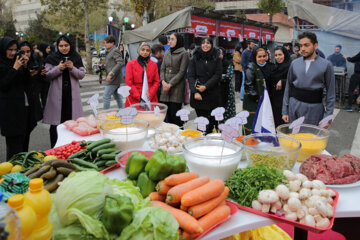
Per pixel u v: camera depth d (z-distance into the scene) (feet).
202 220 3.62
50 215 3.38
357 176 4.79
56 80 12.51
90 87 38.29
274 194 3.93
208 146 5.48
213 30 39.83
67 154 6.04
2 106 10.54
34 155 5.67
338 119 21.13
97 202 3.34
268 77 12.18
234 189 4.38
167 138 6.21
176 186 3.81
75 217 3.24
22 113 10.93
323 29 25.99
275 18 112.27
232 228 3.76
